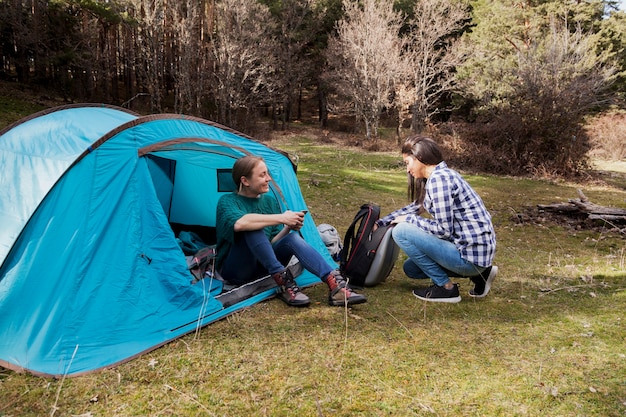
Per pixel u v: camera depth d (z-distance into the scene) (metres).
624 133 16.56
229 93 20.53
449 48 21.77
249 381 2.20
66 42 19.38
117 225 2.64
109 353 2.35
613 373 2.33
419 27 21.02
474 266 3.03
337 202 7.01
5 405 1.96
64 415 1.92
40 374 2.17
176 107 21.23
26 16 19.31
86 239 2.51
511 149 12.07
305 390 2.13
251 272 3.20
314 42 26.67
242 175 3.13
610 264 4.32
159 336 2.54
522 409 2.03
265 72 21.50
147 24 19.80
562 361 2.46
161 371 2.26
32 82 20.11
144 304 2.62
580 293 3.53
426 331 2.78
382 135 22.73
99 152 2.68
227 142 3.52
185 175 4.29
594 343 2.66
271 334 2.68
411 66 20.47
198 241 4.00
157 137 2.97
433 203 2.95
